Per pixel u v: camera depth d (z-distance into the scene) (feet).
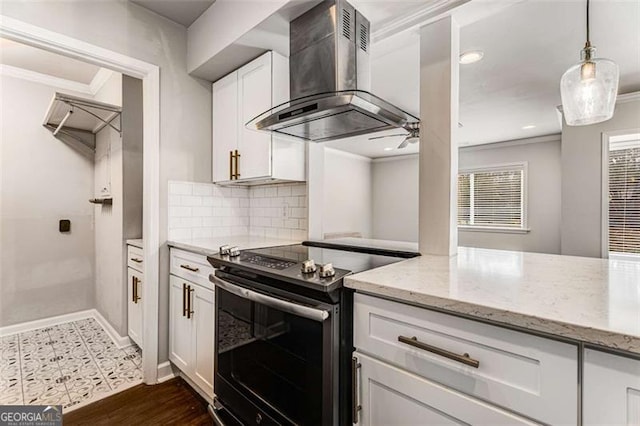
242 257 4.68
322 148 7.15
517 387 2.19
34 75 9.46
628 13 5.79
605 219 10.07
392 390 2.86
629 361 1.81
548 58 7.71
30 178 9.39
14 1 4.89
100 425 5.11
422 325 2.67
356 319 3.18
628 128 9.69
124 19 6.15
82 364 7.16
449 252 4.64
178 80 7.05
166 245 6.81
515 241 16.48
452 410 2.48
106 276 9.36
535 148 15.87
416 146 17.70
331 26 4.71
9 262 8.99
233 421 4.56
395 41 5.58
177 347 6.43
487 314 2.25
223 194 7.94
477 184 17.85
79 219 10.25
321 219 7.10
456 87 4.85
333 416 3.16
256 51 6.17
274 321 3.86
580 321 1.94
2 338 8.59
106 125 9.37
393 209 21.93
